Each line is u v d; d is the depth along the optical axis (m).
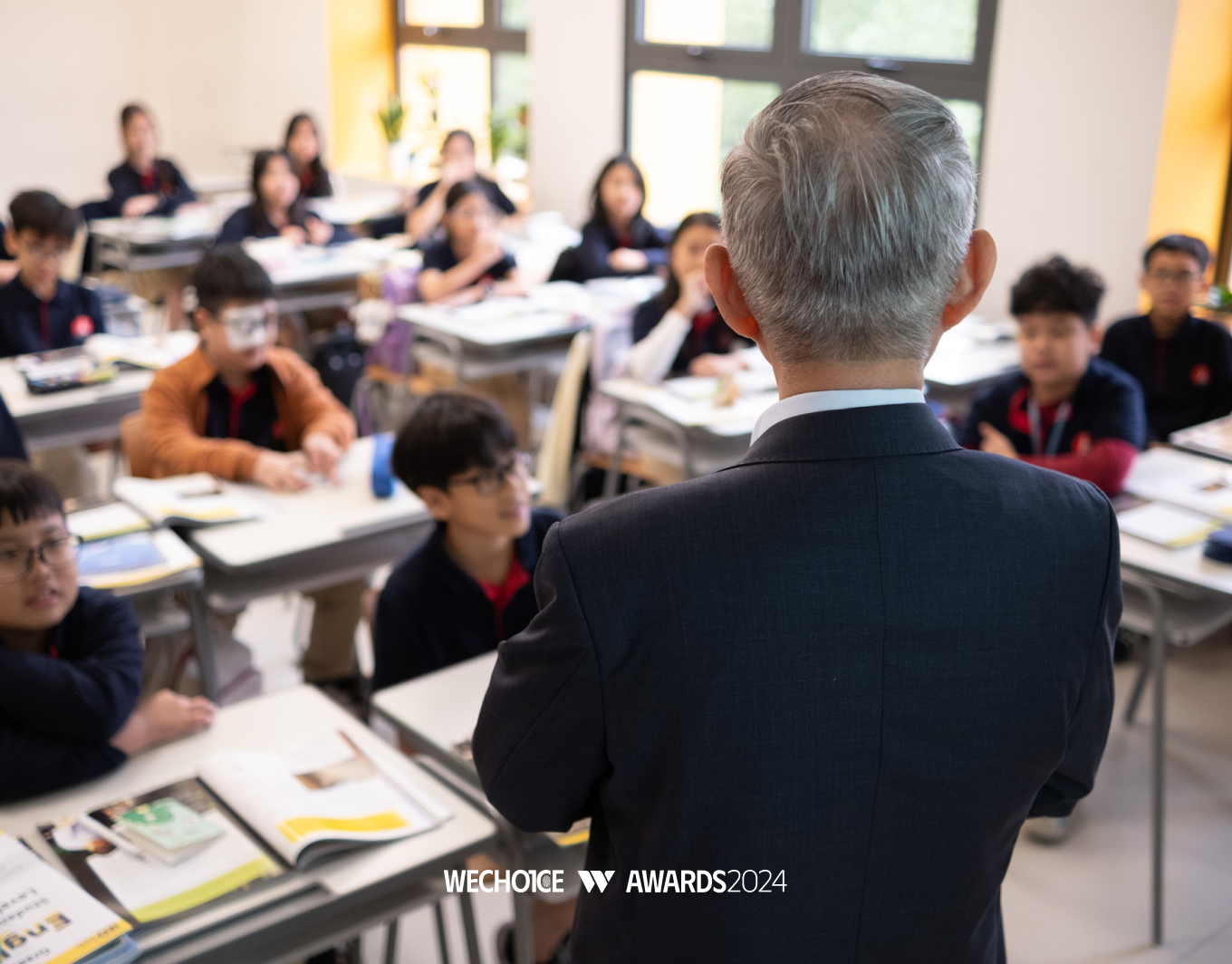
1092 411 2.53
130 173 6.51
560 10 5.94
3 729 1.41
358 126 7.86
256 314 2.52
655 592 0.63
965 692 0.64
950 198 0.61
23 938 1.12
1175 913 2.07
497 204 6.01
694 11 5.41
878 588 0.62
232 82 8.39
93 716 1.45
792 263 0.62
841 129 0.61
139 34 8.04
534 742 0.69
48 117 7.84
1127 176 3.87
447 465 1.74
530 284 4.62
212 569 2.27
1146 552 2.05
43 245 3.52
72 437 3.12
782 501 0.63
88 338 3.70
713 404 3.10
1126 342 3.22
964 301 0.67
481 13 7.01
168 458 2.51
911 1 4.57
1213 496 2.33
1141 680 2.63
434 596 1.83
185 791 1.40
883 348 0.63
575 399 3.29
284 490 2.45
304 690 1.69
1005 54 4.11
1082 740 0.72
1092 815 2.36
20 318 3.58
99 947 1.11
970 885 0.69
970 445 2.70
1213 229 4.09
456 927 2.02
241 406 2.65
